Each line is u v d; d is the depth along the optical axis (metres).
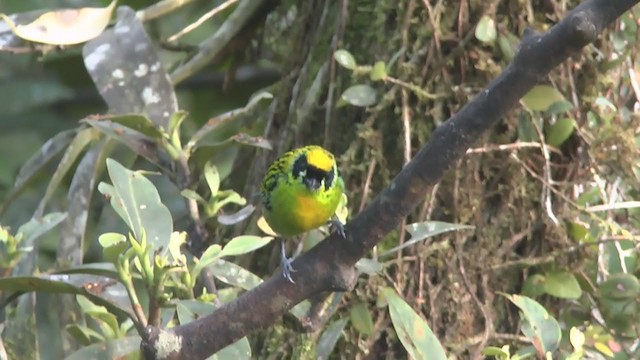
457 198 6.52
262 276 7.13
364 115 6.73
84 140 7.61
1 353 6.16
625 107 7.02
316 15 7.35
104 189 5.64
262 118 7.74
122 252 5.20
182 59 8.59
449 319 6.50
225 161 9.80
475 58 6.57
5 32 7.36
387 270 6.50
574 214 6.72
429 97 6.55
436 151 5.07
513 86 4.95
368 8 6.79
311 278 5.31
